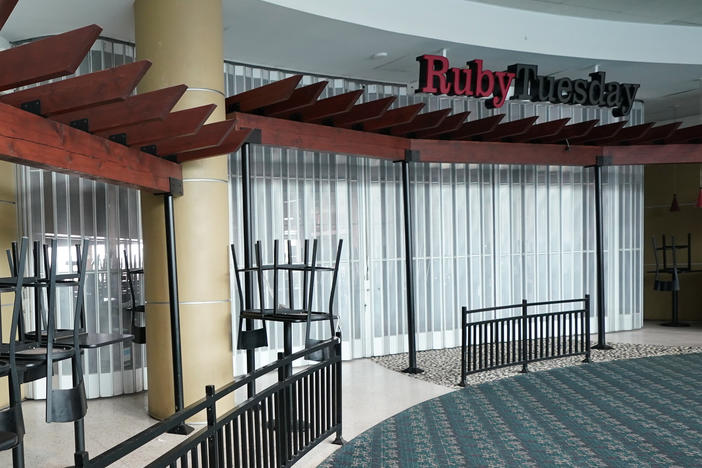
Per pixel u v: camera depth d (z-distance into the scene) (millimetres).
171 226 5164
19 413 2938
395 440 4781
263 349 7703
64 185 6484
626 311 10555
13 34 6387
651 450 4445
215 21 5621
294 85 5688
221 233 5656
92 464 1873
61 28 6266
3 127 3191
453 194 9141
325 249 8195
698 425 5062
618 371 7277
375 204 8617
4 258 6227
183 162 5410
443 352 8734
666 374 7090
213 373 5523
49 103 3426
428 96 9000
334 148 6793
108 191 6613
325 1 6504
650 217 12664
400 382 6902
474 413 5523
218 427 2900
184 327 5457
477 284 9266
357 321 8438
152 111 3740
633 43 8492
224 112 5742
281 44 7281
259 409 3525
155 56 5418
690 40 8719
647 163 9008
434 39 7293
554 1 7824
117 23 6180
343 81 8648
